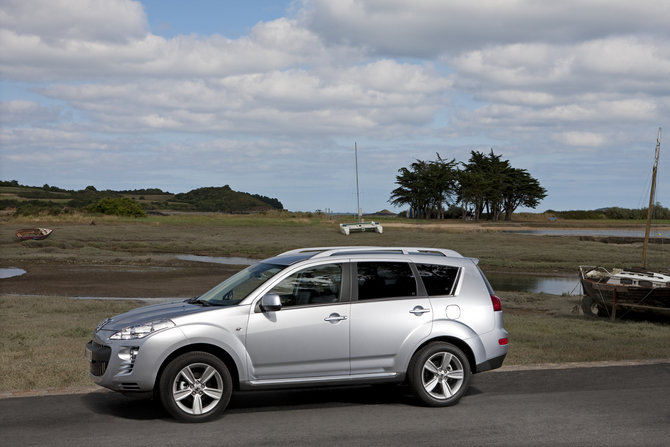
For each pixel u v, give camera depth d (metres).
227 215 90.56
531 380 7.73
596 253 44.56
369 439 5.10
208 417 5.68
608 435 5.25
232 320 5.88
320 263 6.34
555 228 88.75
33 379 7.41
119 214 84.38
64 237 52.16
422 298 6.50
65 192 191.50
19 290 22.95
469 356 6.58
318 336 6.06
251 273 6.67
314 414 6.01
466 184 108.50
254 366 5.91
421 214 115.50
